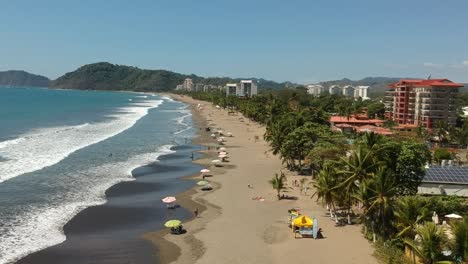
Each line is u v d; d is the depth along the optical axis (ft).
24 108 639.35
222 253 128.26
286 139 251.60
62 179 207.62
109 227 149.07
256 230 147.74
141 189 200.23
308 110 410.72
